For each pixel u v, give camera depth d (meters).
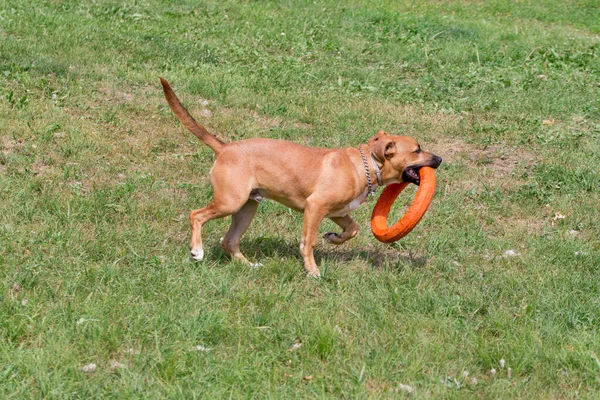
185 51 15.30
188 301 6.81
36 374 5.55
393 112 13.21
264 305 6.88
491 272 7.98
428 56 16.78
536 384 5.91
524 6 24.97
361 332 6.51
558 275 7.89
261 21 18.64
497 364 6.18
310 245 7.57
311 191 7.45
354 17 20.00
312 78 14.76
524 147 12.14
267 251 8.30
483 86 14.89
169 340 6.16
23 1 17.42
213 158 10.78
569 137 12.47
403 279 7.64
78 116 11.63
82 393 5.41
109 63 14.05
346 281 7.52
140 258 7.64
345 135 11.96
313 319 6.60
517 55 17.27
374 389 5.75
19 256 7.48
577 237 9.11
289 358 6.07
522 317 6.98
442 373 6.01
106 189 9.40
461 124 12.85
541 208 9.95
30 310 6.43
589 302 7.27
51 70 13.15
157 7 18.81
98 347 5.96
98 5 18.05
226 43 16.45
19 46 14.05
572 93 14.72
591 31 22.31
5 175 9.59
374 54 16.86
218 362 5.92
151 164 10.44
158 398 5.38
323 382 5.71
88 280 7.10
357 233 8.19
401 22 19.81
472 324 6.84
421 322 6.72
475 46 17.66
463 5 24.59
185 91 13.24
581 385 5.94
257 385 5.63
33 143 10.55
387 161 7.54
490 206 9.86
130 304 6.64
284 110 12.88
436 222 9.38
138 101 12.53
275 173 7.43
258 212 9.25
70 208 8.75
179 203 9.24
